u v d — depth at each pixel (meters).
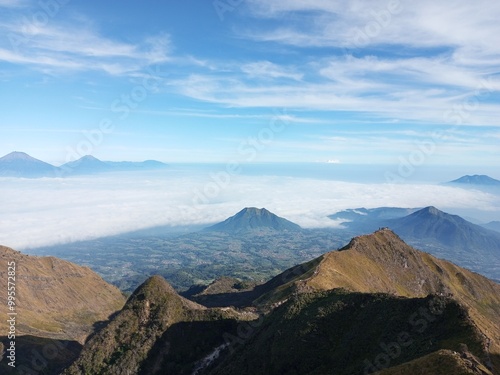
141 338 106.44
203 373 95.62
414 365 51.44
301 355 75.81
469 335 60.53
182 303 117.44
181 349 104.88
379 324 73.81
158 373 99.38
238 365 84.62
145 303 115.19
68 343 173.50
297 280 142.12
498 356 56.53
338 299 86.88
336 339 76.88
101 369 100.19
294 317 88.25
